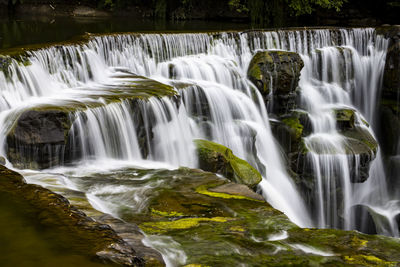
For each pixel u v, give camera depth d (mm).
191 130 13969
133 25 26109
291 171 15680
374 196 18844
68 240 4719
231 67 16797
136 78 14195
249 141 14461
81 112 10188
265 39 19156
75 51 13500
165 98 12141
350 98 20422
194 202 8078
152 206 7848
